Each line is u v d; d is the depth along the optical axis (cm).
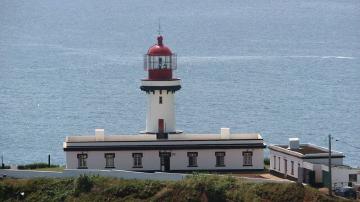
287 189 18675
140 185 19100
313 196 18538
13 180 19962
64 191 19325
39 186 19550
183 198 18625
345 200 18588
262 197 18612
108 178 19675
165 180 19688
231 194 18700
